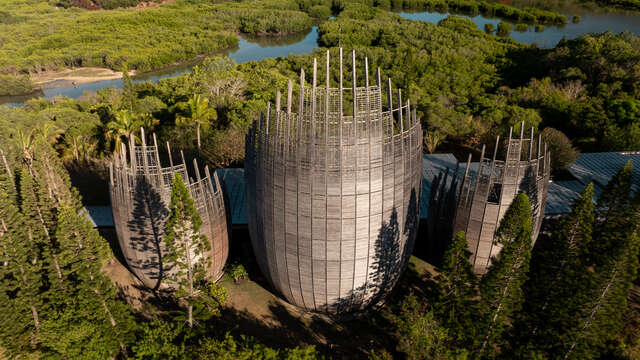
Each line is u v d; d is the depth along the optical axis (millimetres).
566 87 108375
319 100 35219
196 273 41375
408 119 36031
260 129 36594
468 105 96688
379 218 35906
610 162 69250
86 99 120000
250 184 39188
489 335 31859
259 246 40562
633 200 38688
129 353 38062
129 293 44500
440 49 145125
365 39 172875
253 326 40781
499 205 40344
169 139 75938
